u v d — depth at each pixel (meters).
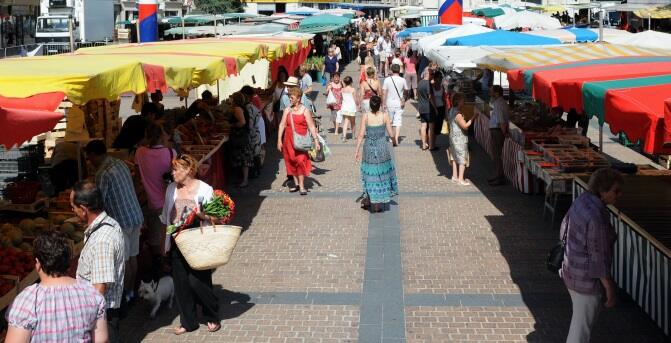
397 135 16.31
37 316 3.73
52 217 7.68
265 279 7.95
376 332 6.55
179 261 6.40
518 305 7.13
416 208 10.95
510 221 10.13
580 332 5.36
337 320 6.83
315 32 28.09
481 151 15.73
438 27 25.16
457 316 6.88
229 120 12.43
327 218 10.42
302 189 11.81
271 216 10.57
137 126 9.64
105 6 31.73
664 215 6.88
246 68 20.70
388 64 32.44
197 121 11.96
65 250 3.85
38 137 10.43
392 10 54.28
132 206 6.64
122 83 6.12
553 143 11.47
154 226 7.89
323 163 14.53
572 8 40.56
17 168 10.03
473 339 6.38
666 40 13.00
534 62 8.74
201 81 8.04
